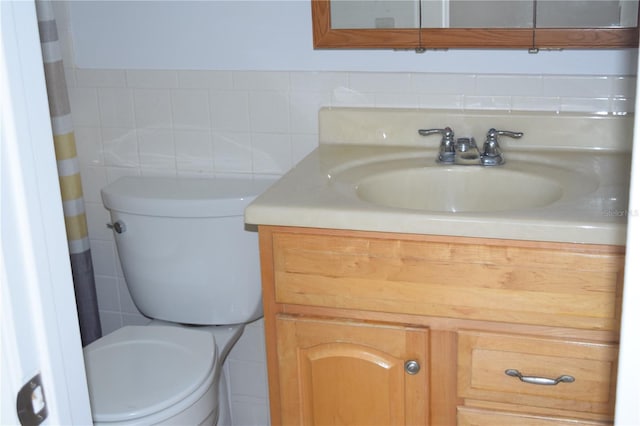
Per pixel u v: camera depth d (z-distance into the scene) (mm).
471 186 1697
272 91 1929
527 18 1698
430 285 1416
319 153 1823
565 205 1395
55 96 1806
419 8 1749
